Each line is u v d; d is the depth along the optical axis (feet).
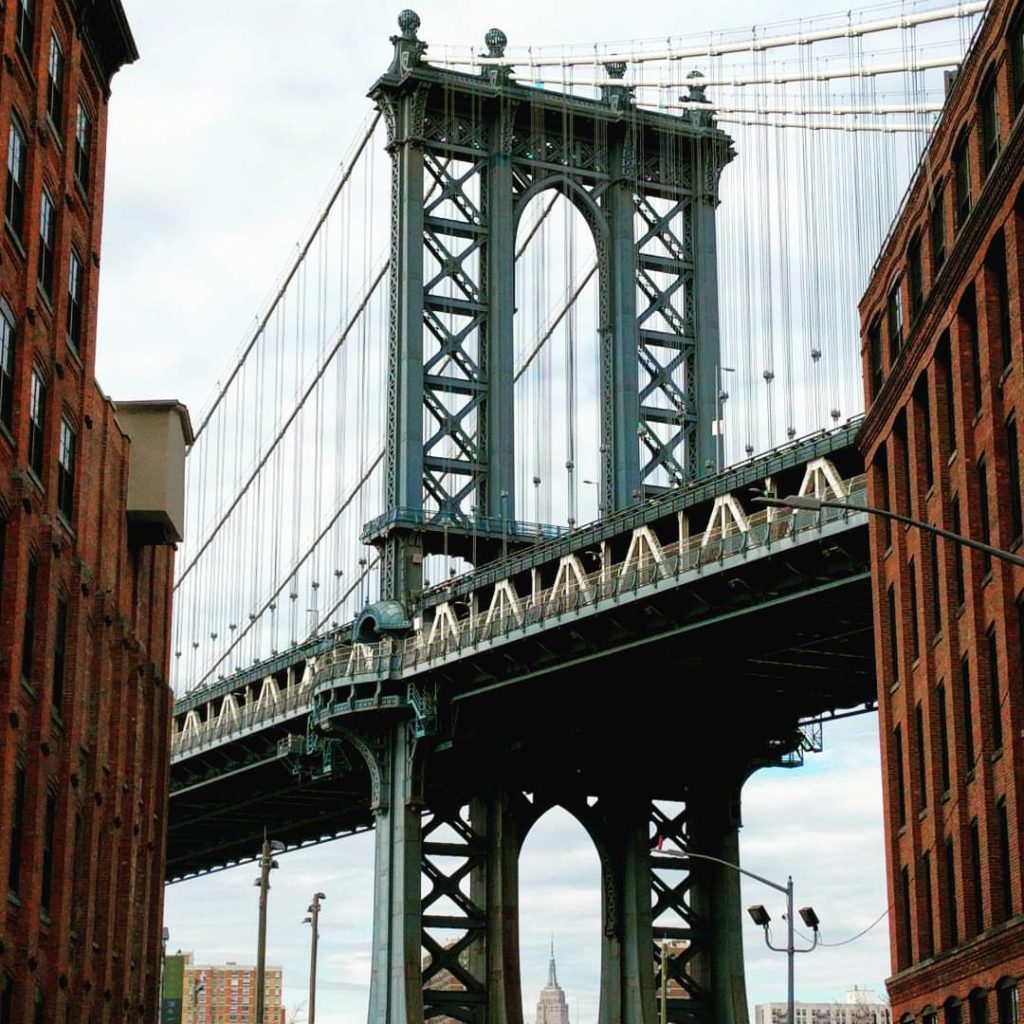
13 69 174.91
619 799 408.05
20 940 178.81
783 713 399.03
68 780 195.00
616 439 401.29
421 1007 395.14
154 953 270.87
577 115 416.05
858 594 301.02
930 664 217.36
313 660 432.25
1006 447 189.98
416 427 393.91
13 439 177.47
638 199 417.28
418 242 400.88
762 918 222.07
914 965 221.05
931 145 214.90
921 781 223.71
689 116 420.77
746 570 306.14
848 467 305.32
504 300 405.59
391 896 401.90
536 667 369.30
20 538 176.86
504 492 396.78
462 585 383.45
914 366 219.61
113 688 232.32
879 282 242.78
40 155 185.16
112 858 227.81
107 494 226.38
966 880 202.39
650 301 412.77
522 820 418.72
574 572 357.20
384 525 393.50
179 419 258.16
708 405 408.26
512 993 409.08
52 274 194.80
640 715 393.70
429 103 409.08
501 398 401.70
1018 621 186.91
